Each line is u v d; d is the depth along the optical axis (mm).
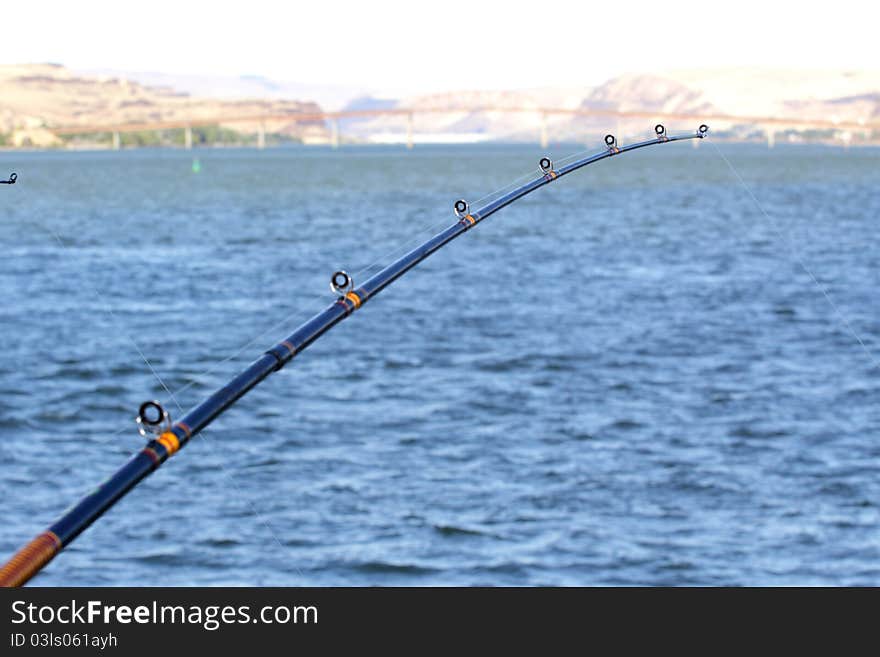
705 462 28672
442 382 37562
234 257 74812
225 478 27266
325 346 43281
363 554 23266
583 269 66875
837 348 43219
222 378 41062
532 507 25609
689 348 43312
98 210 117938
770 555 23250
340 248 80500
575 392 36094
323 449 29734
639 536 24109
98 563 22562
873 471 27906
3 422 33312
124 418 34375
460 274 64562
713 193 143625
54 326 49031
